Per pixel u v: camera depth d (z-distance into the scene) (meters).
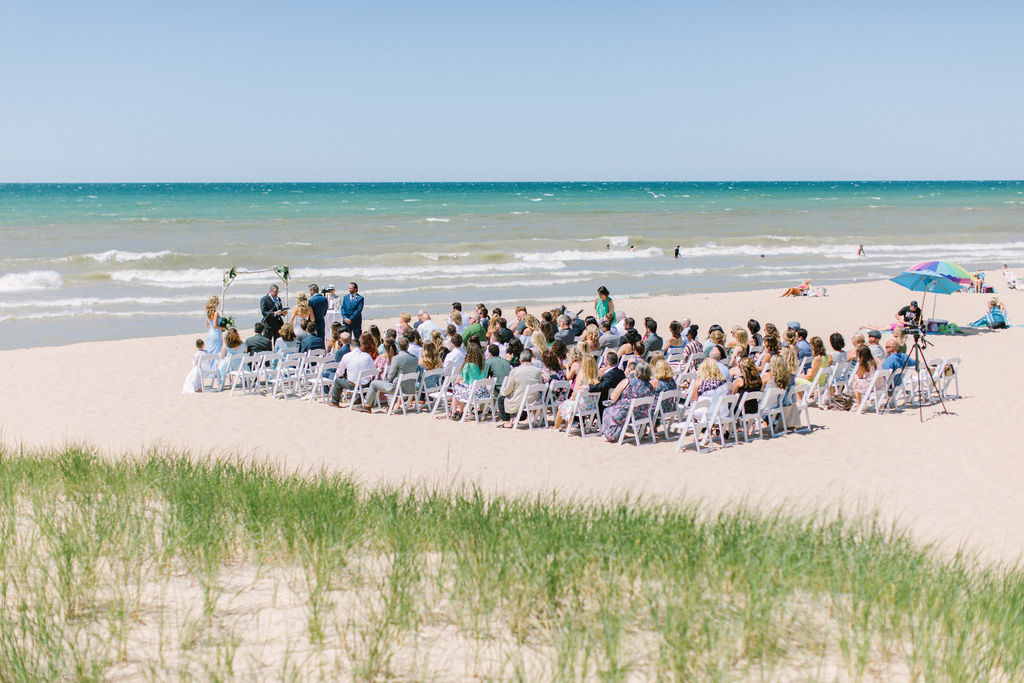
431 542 6.10
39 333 22.62
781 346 14.59
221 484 7.75
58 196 133.75
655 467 10.53
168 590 5.13
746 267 41.28
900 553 6.06
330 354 14.95
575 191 177.75
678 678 4.05
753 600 4.77
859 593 5.10
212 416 13.46
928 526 8.42
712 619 4.64
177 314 26.16
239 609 4.89
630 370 12.62
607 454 11.16
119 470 8.38
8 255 41.97
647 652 4.42
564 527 6.09
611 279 36.53
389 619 4.62
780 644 4.55
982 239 57.84
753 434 12.18
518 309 16.84
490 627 4.73
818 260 45.28
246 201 114.38
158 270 35.94
